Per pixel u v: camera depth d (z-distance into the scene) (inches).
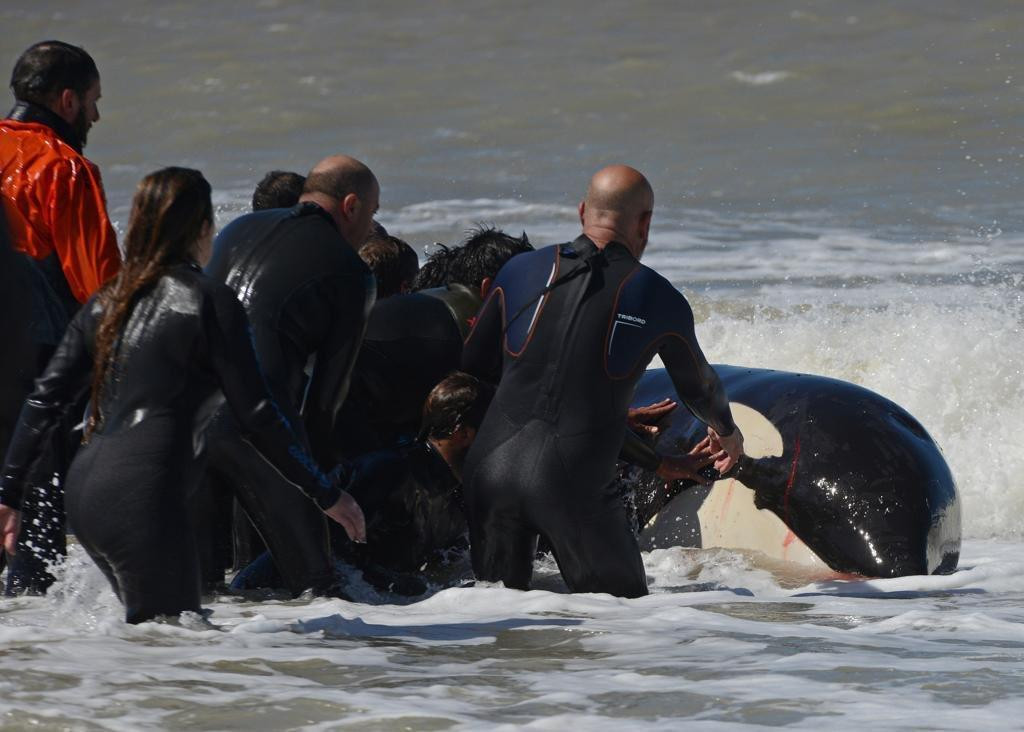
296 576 780.6
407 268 955.3
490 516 767.1
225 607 746.8
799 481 882.1
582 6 5388.8
